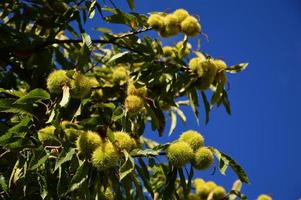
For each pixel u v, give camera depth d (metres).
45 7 2.69
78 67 2.23
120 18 2.62
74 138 2.10
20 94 2.20
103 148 2.05
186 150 2.17
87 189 2.08
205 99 2.62
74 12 2.62
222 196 2.59
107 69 2.92
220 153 2.22
